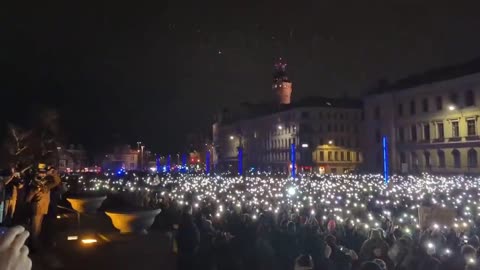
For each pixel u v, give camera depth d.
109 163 141.00
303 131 89.75
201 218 13.40
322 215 15.96
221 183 38.75
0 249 1.47
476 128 62.56
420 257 8.88
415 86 73.56
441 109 68.62
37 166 10.78
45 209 10.31
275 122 102.38
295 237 10.24
